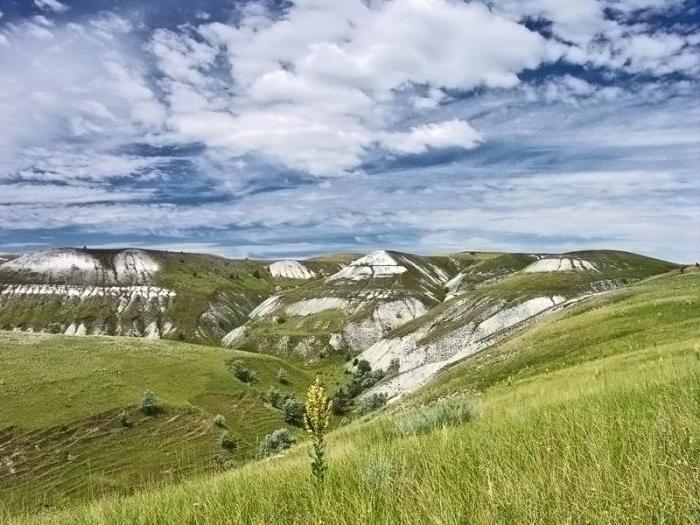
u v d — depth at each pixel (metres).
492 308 117.56
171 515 5.43
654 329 39.28
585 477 4.09
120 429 65.19
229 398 86.56
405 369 111.00
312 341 162.62
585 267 169.12
